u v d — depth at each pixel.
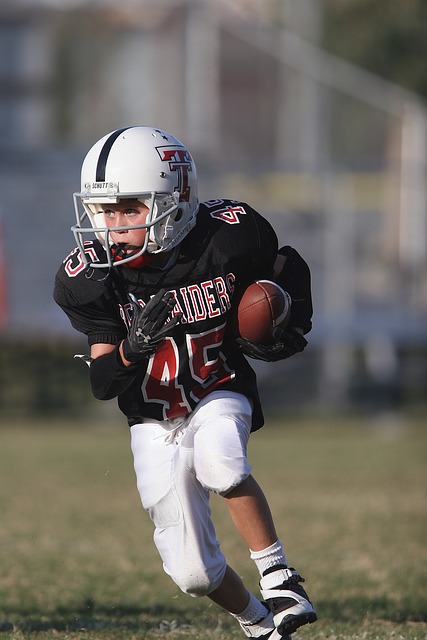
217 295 15.80
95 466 47.94
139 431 16.09
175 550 15.57
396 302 72.94
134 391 15.97
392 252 73.75
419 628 19.05
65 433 64.62
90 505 36.91
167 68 73.38
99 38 73.25
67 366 73.25
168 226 15.57
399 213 73.81
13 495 39.19
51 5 73.12
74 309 15.88
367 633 18.50
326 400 74.19
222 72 73.50
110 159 15.46
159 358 15.71
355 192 73.56
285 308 15.98
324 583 23.84
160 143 15.63
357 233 73.31
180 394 15.79
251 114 73.44
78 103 73.50
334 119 74.06
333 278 72.94
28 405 73.44
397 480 44.16
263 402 74.25
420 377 74.94
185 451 15.71
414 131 73.94
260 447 57.81
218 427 15.37
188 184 15.78
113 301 15.79
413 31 86.75
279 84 73.75
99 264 15.55
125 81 73.56
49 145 72.62
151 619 20.27
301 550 28.25
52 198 71.25
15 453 53.16
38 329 69.00
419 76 86.94
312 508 36.00
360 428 68.75
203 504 15.71
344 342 72.62
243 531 15.14
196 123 73.31
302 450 56.19
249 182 73.06
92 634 18.36
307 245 73.06
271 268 16.64
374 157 74.19
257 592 22.84
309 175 73.38
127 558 27.09
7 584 23.72
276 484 42.72
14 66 73.06
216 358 15.89
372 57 87.44
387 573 24.94
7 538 30.09
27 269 69.75
